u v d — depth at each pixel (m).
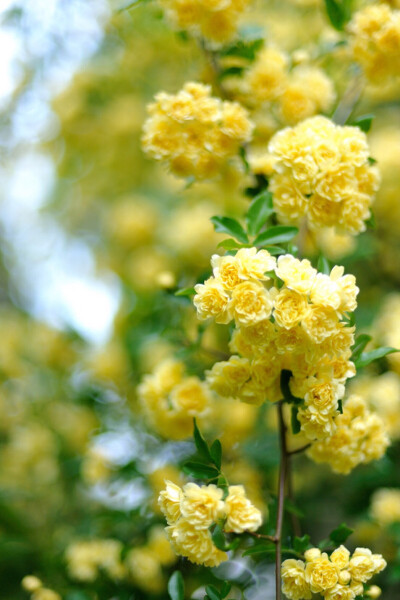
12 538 1.38
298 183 1.03
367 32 1.13
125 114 1.71
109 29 1.45
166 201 1.77
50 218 2.05
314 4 1.44
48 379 1.64
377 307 1.33
